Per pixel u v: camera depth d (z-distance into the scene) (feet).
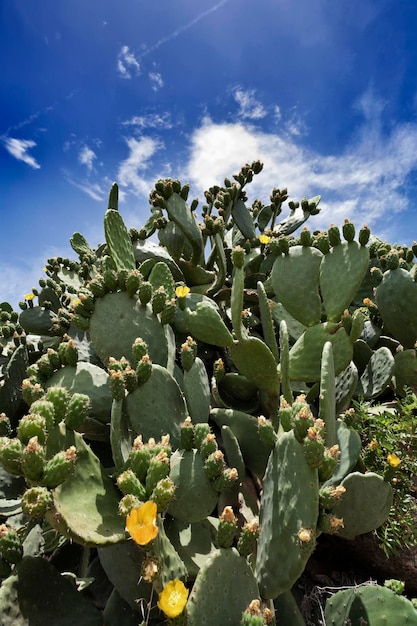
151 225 14.79
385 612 5.84
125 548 5.28
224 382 9.24
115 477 5.69
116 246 9.38
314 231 15.49
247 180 14.82
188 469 5.48
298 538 4.93
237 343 8.20
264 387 8.50
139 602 5.34
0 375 11.27
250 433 7.78
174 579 4.71
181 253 13.85
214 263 15.67
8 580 4.85
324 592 7.04
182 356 7.34
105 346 7.95
